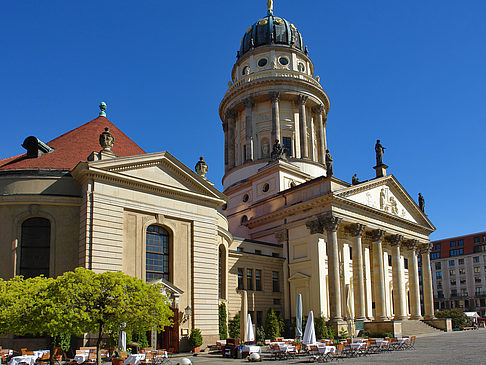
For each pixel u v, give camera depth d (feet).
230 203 256.52
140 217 134.51
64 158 143.23
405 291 256.93
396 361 105.40
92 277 91.81
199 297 141.49
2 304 88.69
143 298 92.53
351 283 207.51
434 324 228.22
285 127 267.39
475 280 441.68
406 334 199.62
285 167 233.14
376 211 211.82
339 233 207.41
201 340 135.44
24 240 126.82
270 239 215.51
